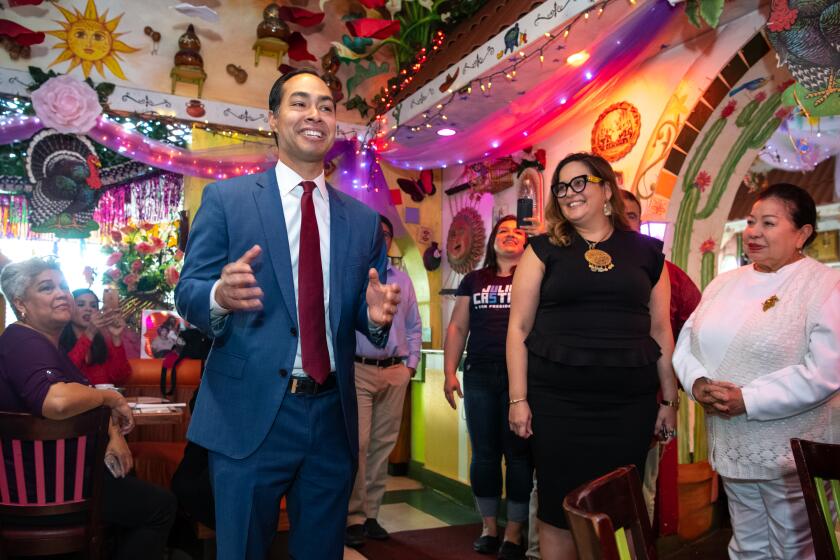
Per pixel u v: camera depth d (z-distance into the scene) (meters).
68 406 2.26
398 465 5.82
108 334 4.33
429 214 6.35
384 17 6.31
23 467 2.29
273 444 1.72
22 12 5.35
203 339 3.72
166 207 6.62
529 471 3.43
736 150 3.89
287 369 1.71
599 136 4.41
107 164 6.39
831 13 2.52
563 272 2.21
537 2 3.84
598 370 2.12
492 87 4.54
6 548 2.30
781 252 2.15
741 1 3.30
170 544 3.58
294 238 1.81
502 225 3.59
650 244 2.30
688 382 2.21
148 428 4.22
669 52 3.92
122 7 5.65
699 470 3.67
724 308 2.24
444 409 5.20
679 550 3.53
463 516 4.49
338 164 6.28
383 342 1.84
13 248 6.26
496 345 3.47
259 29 5.95
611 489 1.08
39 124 5.28
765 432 2.08
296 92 1.81
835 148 5.58
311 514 1.79
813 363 1.95
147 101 5.62
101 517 2.46
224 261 1.77
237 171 5.81
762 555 2.19
